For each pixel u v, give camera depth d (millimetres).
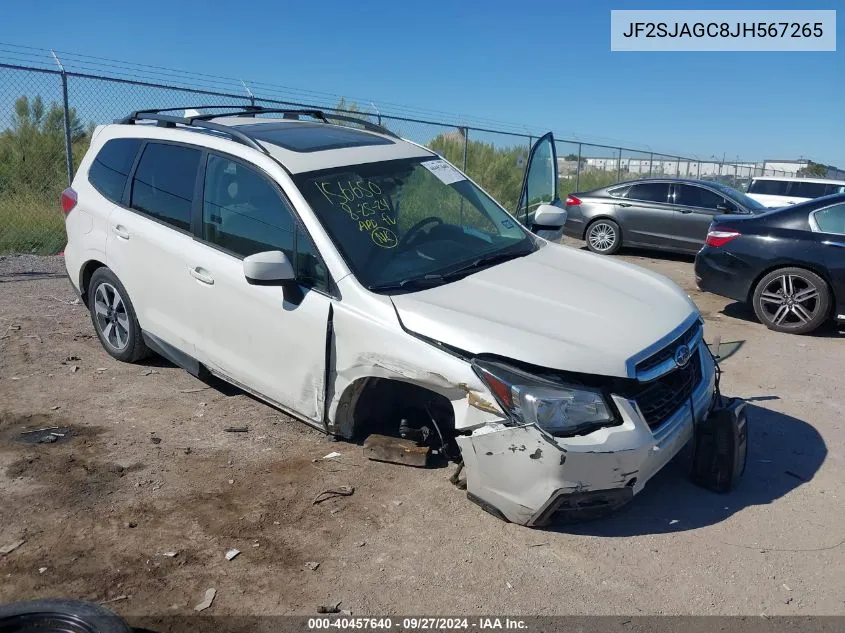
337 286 3920
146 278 5035
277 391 4320
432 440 4266
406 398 4125
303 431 4613
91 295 5703
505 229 4898
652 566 3410
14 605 2738
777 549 3561
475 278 4090
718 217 8062
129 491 3893
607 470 3357
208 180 4645
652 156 24969
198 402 5023
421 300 3777
